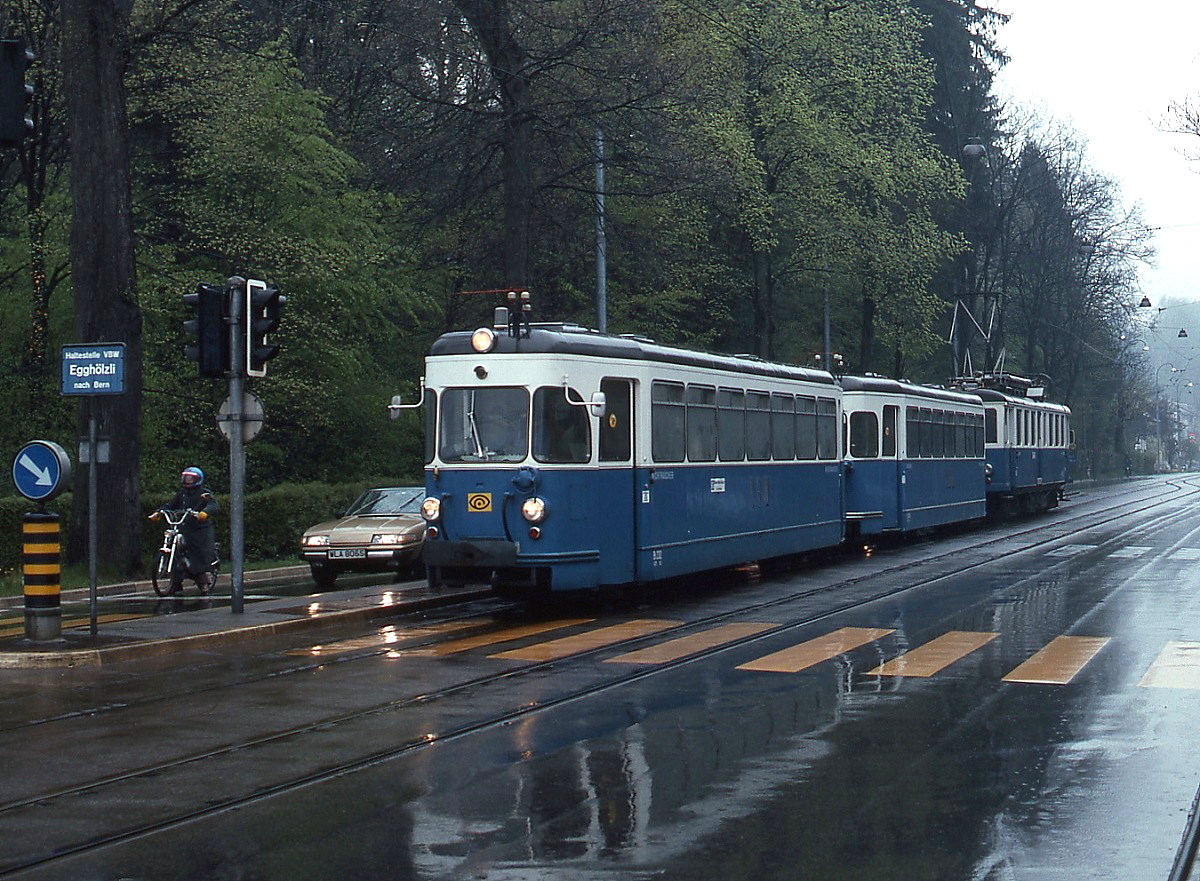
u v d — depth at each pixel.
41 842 7.72
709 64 39.12
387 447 37.78
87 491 23.92
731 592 21.70
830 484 26.94
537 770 9.30
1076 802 8.39
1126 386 104.44
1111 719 10.98
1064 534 35.34
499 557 17.75
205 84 31.36
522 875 6.96
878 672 13.40
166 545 21.30
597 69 30.31
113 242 23.77
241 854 7.42
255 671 13.84
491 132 29.73
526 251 29.92
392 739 10.37
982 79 62.47
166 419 32.00
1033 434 46.09
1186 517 42.91
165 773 9.38
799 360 51.97
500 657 14.56
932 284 62.06
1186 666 13.66
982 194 62.94
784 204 44.59
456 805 8.38
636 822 7.95
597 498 18.34
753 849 7.39
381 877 6.96
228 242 31.84
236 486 17.88
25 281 32.12
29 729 10.98
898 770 9.25
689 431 20.78
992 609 18.73
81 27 23.50
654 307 42.91
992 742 10.12
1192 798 8.48
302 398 32.66
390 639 16.19
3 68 12.94
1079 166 71.69
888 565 26.53
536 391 17.97
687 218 42.75
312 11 34.03
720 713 11.31
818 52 44.19
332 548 23.47
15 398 30.95
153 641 15.31
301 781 9.08
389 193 35.88
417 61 31.89
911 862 7.15
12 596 21.52
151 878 7.03
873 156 44.41
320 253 32.19
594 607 19.56
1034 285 72.75
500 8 28.81
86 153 23.67
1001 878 6.88
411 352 40.41
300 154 33.47
